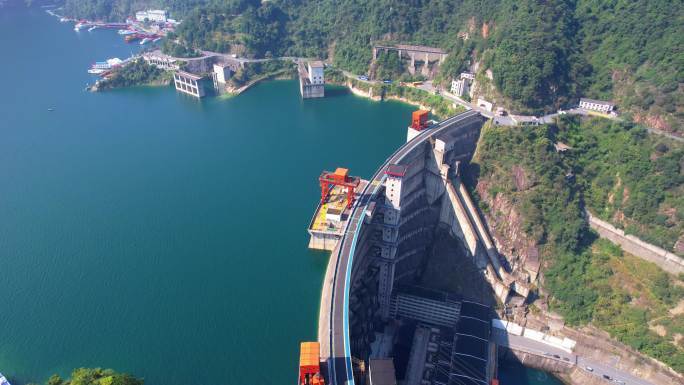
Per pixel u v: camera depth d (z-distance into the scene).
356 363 131.75
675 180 179.50
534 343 172.38
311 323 155.38
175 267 178.00
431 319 183.25
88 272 175.00
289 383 135.38
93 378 123.75
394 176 170.00
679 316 158.25
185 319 155.75
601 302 169.75
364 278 180.88
